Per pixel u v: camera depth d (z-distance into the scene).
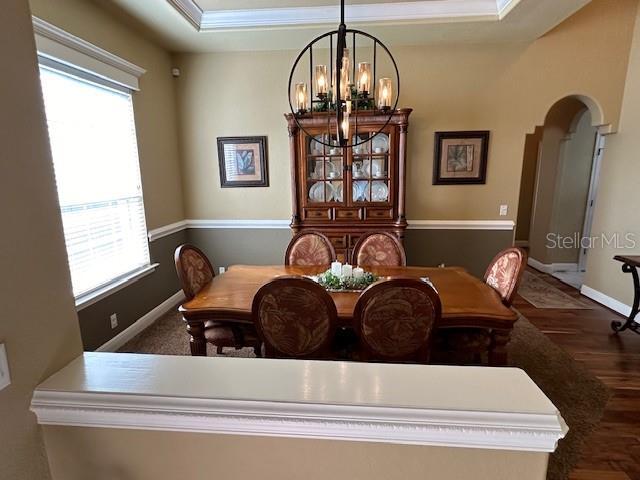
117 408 0.84
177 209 4.14
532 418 0.75
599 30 3.56
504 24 3.24
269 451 0.84
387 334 1.71
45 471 0.90
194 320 2.04
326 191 3.77
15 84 0.79
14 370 0.80
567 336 3.14
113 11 2.87
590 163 5.04
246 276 2.56
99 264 2.84
